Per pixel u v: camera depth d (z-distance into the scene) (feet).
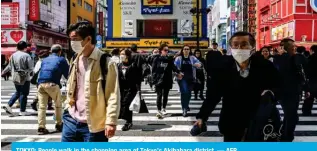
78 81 11.70
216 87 11.78
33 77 28.17
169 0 75.05
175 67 29.84
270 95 11.68
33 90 55.98
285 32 108.88
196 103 39.32
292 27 101.40
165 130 25.05
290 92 19.48
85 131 11.53
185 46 29.73
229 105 11.68
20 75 29.89
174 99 43.29
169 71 29.96
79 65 11.67
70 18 184.85
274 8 126.21
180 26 74.95
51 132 24.41
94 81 11.39
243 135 11.70
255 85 11.52
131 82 24.35
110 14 75.10
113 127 11.12
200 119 11.94
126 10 75.10
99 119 11.39
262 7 147.64
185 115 30.45
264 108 11.46
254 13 162.50
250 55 11.39
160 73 29.78
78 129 11.60
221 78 11.68
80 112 11.62
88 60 11.49
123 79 24.29
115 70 11.51
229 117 11.69
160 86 29.78
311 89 27.73
